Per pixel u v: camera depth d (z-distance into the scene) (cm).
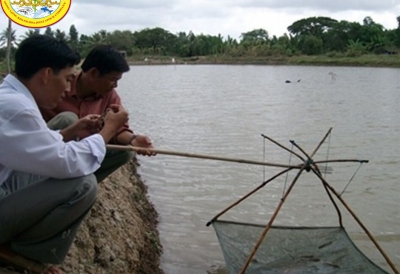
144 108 2106
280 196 858
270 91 3016
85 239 440
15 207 299
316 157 1154
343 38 8231
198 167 1038
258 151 1216
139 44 9988
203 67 7238
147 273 534
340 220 579
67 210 306
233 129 1550
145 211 729
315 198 850
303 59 7581
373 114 1931
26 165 289
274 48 8444
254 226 587
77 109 395
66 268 380
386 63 6525
